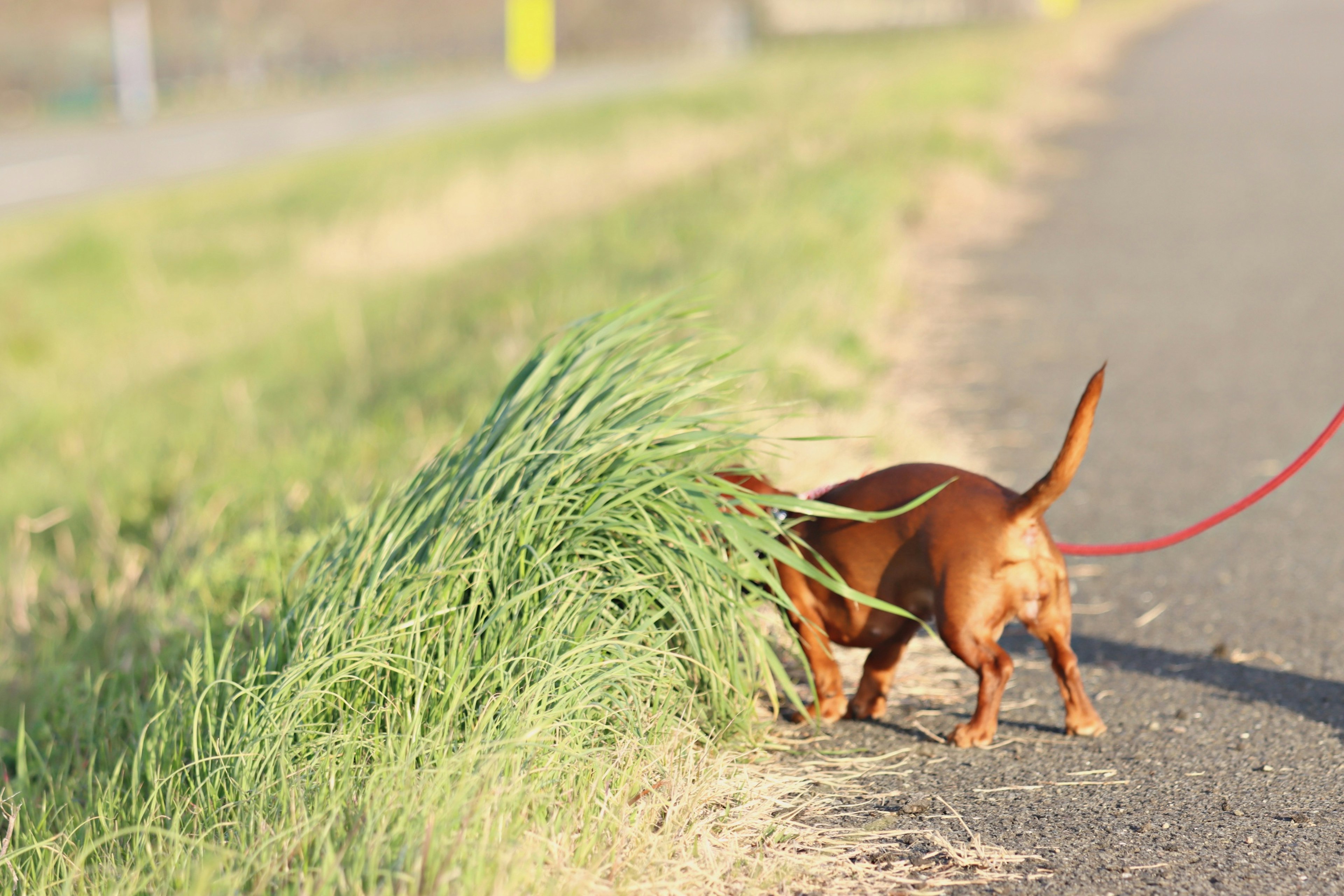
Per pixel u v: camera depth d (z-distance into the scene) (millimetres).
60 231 22203
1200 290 11555
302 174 26109
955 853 3654
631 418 4480
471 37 63188
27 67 45500
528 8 56062
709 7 62594
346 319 15094
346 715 4004
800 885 3488
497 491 4441
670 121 26609
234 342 15914
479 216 20547
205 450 10547
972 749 4359
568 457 4383
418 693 3863
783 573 4469
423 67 57844
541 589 4195
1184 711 4613
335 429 9562
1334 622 5316
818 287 10523
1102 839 3730
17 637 6883
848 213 13461
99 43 48031
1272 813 3850
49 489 10719
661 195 17547
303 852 3203
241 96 48156
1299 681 4801
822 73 32156
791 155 17750
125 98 43375
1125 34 38031
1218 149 18750
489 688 3939
